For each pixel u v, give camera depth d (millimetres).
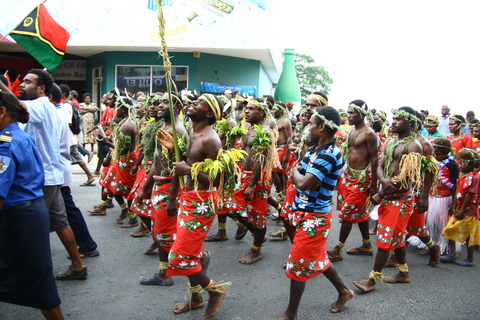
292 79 21219
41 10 6000
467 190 5207
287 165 7711
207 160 3473
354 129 5434
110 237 5879
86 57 19078
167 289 4266
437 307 4031
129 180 6156
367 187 5258
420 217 5074
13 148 2887
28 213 2984
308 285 4516
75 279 4406
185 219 3498
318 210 3514
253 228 5160
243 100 6711
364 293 4316
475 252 5898
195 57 16438
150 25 15266
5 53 18531
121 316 3684
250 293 4254
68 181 4824
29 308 3795
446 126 10523
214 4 14945
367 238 5535
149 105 4801
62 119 4633
